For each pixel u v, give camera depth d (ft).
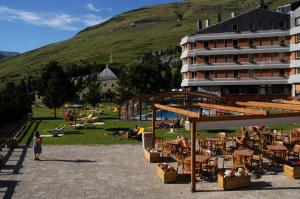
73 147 93.25
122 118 169.99
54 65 210.18
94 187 58.44
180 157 72.49
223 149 79.82
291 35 229.86
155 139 93.25
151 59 237.04
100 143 98.78
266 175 64.54
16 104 167.32
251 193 54.95
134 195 54.49
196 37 244.01
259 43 236.63
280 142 80.59
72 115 170.50
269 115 61.62
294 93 228.63
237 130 118.73
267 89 239.09
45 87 193.26
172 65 562.25
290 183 59.77
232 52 239.71
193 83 246.06
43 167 71.67
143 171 68.13
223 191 56.08
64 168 70.74
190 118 56.75
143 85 214.90
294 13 227.61
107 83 424.46
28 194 55.06
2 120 154.61
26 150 89.40
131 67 216.74
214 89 244.42
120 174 66.18
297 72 227.20
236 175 57.72
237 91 242.99
